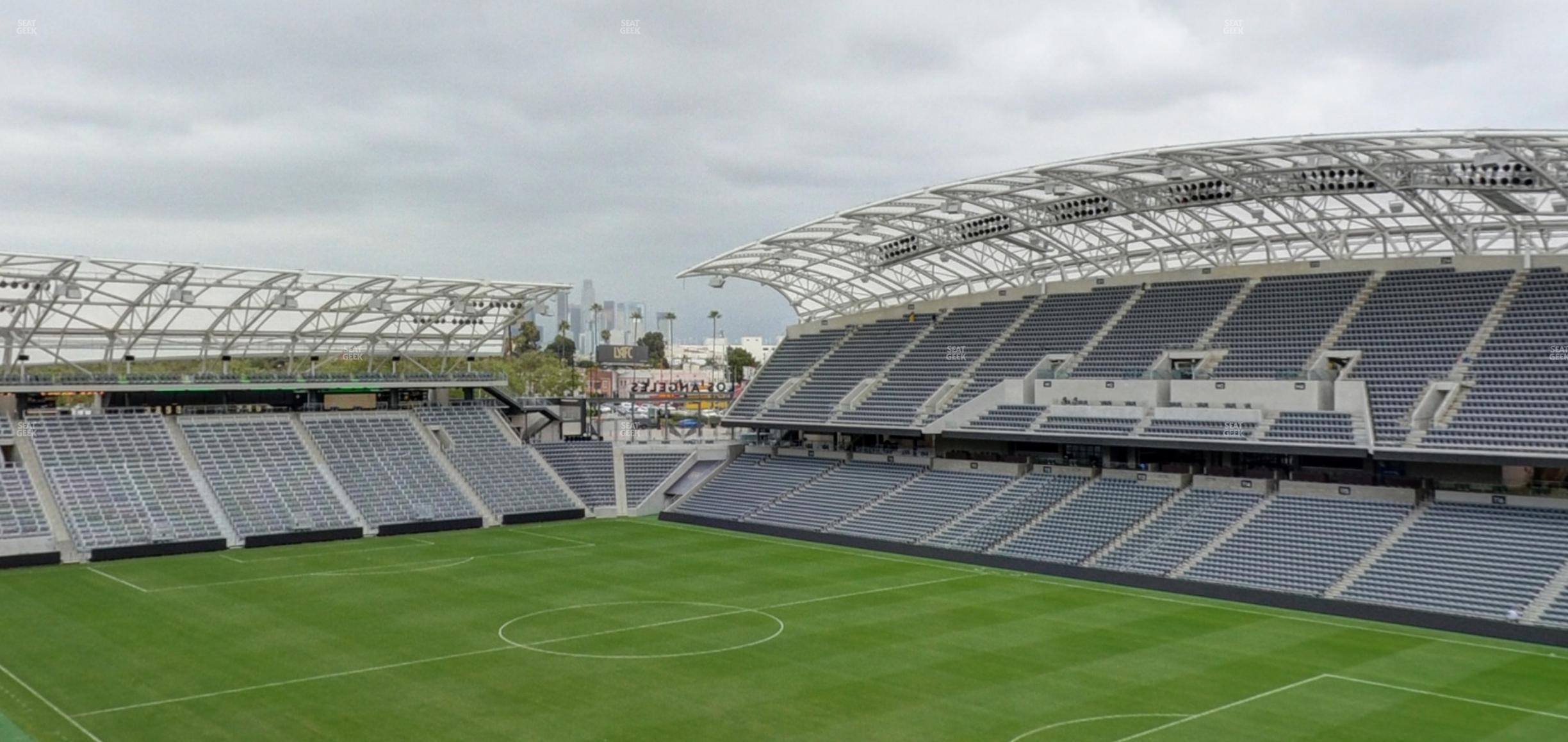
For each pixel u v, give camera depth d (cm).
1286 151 7294
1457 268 8800
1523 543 6831
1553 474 7631
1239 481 8531
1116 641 6194
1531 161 6769
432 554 9031
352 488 10419
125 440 10019
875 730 4700
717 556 9031
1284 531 7744
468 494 10906
